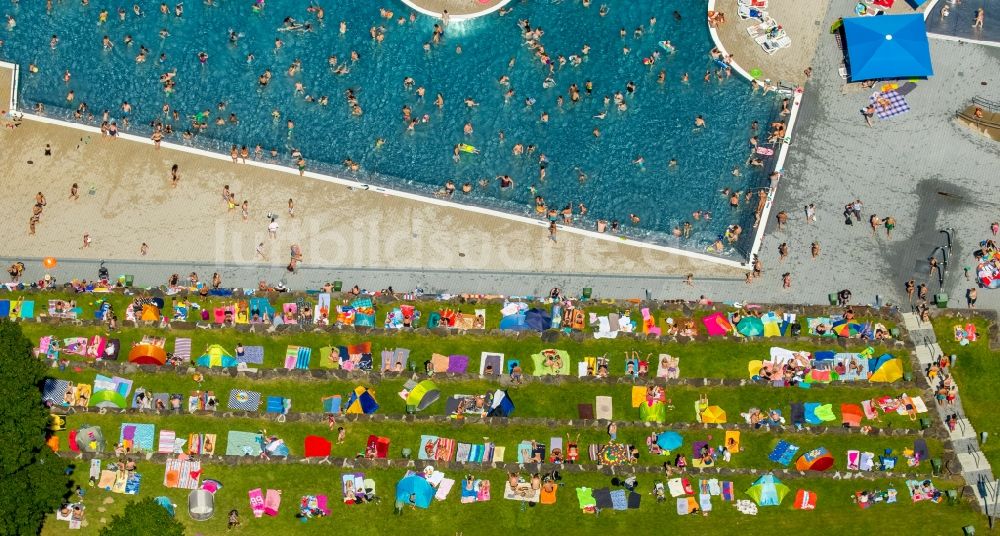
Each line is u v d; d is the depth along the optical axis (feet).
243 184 396.16
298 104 410.11
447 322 371.76
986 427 363.97
